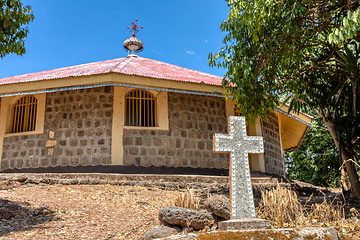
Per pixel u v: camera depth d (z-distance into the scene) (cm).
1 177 1107
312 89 1134
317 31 1009
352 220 697
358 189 1156
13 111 1400
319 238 480
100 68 1305
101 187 1077
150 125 1334
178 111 1351
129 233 672
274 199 702
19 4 830
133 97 1345
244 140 582
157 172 1269
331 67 1145
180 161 1308
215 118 1412
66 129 1295
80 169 1245
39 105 1343
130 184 1126
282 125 1922
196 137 1355
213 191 1145
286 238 472
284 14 898
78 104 1309
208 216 654
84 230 685
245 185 559
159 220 702
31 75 1507
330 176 2430
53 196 943
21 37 835
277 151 1662
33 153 1299
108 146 1258
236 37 938
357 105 1031
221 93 1293
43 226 695
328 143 2366
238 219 538
